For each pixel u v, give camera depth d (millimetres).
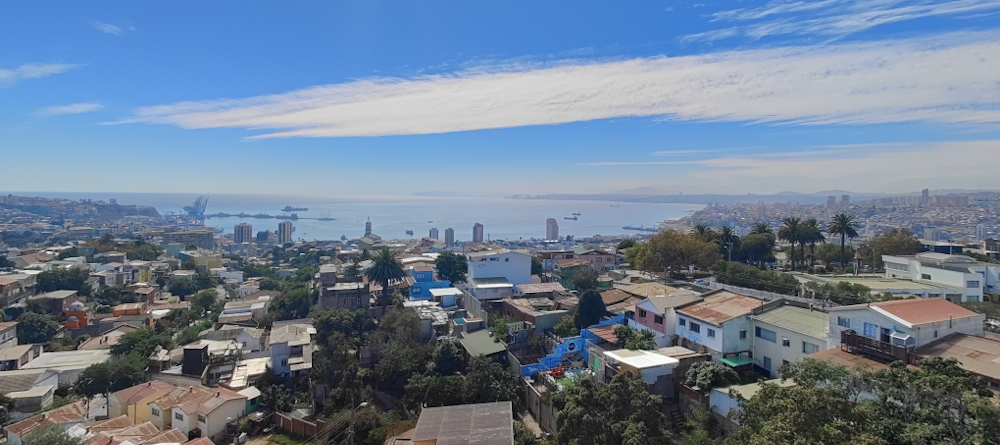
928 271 51906
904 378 19219
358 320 52250
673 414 29656
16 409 38500
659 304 39000
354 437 33875
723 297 38625
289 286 83062
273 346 45719
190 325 65625
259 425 37094
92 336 59562
